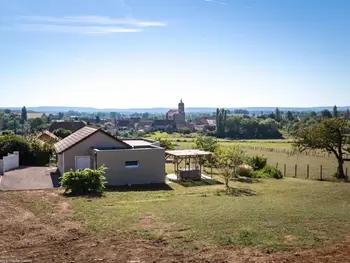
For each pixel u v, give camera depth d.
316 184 26.50
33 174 28.89
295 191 22.34
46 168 32.78
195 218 14.45
